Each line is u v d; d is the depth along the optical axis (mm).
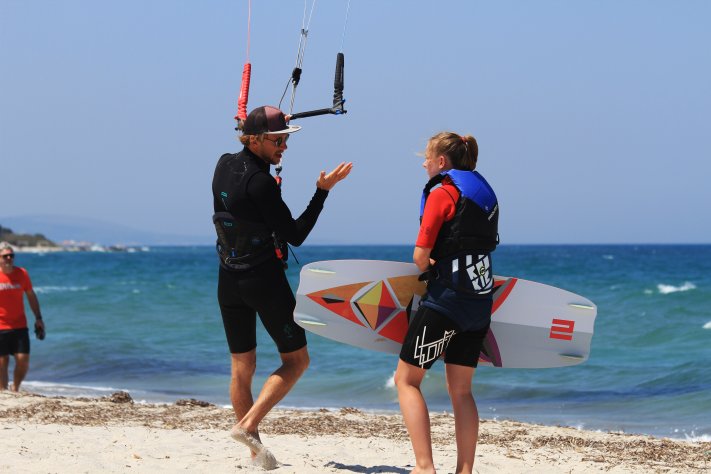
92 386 45188
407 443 23562
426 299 15586
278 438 24203
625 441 25891
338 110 17922
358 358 53656
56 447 20734
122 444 21562
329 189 17234
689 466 21453
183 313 87188
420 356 15578
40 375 49688
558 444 25016
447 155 15883
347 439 24188
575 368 48688
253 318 17938
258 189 16594
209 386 45531
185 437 23203
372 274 17312
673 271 183875
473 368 16031
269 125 16781
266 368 50812
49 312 89188
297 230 16844
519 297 17719
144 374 49562
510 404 39812
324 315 17375
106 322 79562
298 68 18250
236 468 18328
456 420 15945
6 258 36750
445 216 15328
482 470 20156
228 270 17234
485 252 15555
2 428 23812
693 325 67688
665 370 47156
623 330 68312
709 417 35469
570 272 184250
